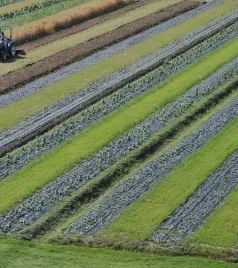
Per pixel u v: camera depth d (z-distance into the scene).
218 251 64.06
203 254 64.00
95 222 68.88
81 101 97.88
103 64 114.12
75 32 134.38
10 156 81.69
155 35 130.50
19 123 90.44
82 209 71.69
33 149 83.62
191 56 117.12
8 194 73.50
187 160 81.56
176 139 87.50
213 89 102.50
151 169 79.44
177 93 100.94
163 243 65.50
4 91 101.38
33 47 124.38
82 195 73.31
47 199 72.69
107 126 89.88
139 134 87.50
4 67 112.81
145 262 62.44
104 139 85.94
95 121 91.50
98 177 76.75
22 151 83.06
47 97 99.50
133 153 82.38
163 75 108.56
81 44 125.50
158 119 92.00
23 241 65.88
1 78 106.81
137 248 64.75
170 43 125.00
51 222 68.81
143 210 71.06
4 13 147.75
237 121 92.38
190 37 128.12
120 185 76.06
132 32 132.75
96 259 62.66
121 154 82.25
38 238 66.62
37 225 67.94
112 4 151.75
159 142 85.88
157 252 64.31
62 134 87.62
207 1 157.25
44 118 92.00
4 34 128.00
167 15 144.38
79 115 93.25
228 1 155.38
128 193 74.31
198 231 67.38
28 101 97.88
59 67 112.88
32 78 107.31
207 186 75.88
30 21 142.88
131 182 76.62
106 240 65.75
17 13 148.62
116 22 141.12
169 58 116.19
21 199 72.62
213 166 80.12
